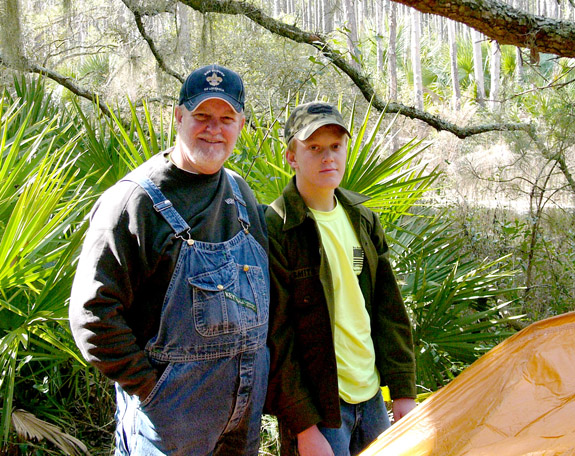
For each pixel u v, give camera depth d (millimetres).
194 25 6668
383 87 10586
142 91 7617
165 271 1600
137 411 1632
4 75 5629
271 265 1914
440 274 3559
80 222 2520
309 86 6348
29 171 2656
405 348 2133
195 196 1667
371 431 2090
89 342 1516
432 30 29516
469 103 13516
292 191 1982
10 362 2146
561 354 1875
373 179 3102
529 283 4367
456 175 6488
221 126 1664
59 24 8195
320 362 1954
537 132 5684
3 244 2096
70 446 2465
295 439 2012
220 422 1679
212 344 1620
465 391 1858
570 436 1488
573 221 5031
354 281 2043
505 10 3645
